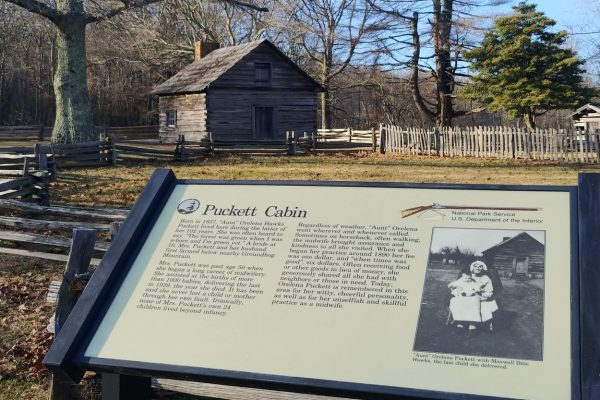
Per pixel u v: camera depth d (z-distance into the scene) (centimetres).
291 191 434
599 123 3866
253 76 3688
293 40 5284
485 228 381
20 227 974
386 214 403
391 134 3177
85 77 2828
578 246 358
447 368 330
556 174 2109
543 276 353
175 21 4994
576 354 320
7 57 5969
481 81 4019
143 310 389
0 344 688
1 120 5994
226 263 401
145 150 2542
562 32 3822
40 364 637
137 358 368
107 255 414
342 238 397
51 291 598
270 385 346
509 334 336
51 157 1853
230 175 2084
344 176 2045
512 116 3931
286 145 2969
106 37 5338
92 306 389
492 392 317
